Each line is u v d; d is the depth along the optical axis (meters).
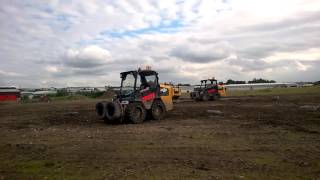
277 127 15.42
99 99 52.50
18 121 20.67
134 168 8.61
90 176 8.00
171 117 20.47
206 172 8.16
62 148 11.41
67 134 14.56
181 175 7.93
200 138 12.70
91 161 9.46
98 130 15.59
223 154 10.03
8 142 12.90
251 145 11.30
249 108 25.97
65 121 19.94
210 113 22.48
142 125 16.97
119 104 17.66
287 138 12.56
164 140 12.41
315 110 22.84
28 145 12.12
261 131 14.28
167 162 9.17
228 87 105.88
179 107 27.97
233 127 15.57
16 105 40.66
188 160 9.34
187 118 19.81
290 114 20.77
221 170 8.31
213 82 39.44
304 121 17.34
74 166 8.95
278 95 47.81
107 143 12.11
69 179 7.80
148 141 12.27
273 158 9.48
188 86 72.25
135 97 17.94
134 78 18.09
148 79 18.89
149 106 18.62
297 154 9.94
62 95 67.25
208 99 38.47
